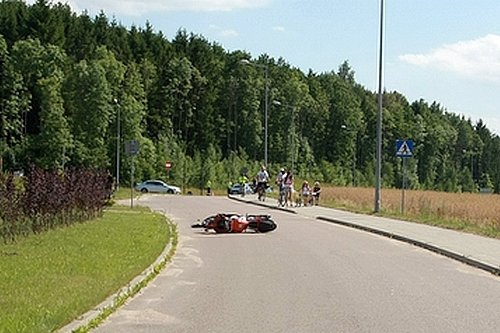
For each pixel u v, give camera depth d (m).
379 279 12.51
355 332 8.30
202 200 45.44
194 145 105.12
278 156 111.38
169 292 11.04
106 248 14.98
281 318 9.09
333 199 42.00
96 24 104.75
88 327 8.26
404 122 127.19
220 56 126.56
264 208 35.94
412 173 111.94
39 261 12.54
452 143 136.88
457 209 28.39
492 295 11.05
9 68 80.06
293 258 15.41
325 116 123.25
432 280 12.52
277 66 127.44
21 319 7.91
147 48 109.50
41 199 17.83
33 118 85.62
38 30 87.75
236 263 14.56
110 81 86.12
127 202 39.06
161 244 16.58
